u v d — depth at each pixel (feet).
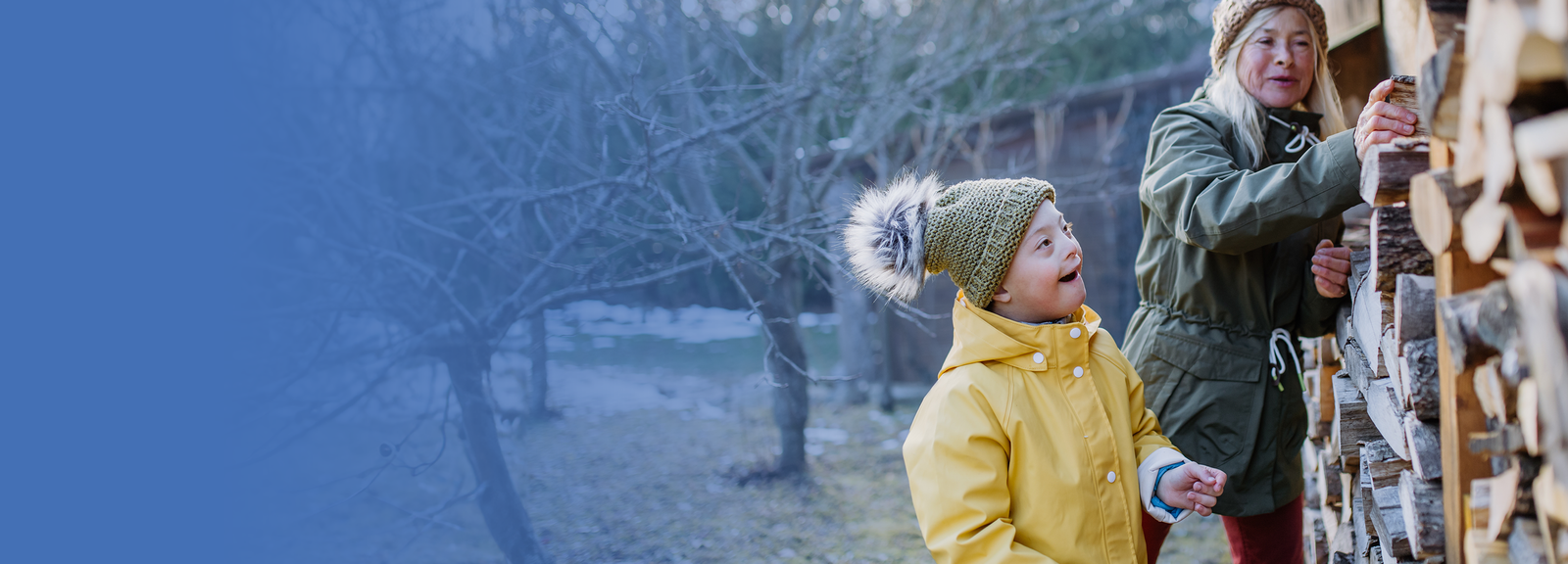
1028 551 4.44
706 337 33.30
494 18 10.57
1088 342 5.17
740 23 16.71
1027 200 4.90
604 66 11.75
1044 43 22.62
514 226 10.61
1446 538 3.62
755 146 17.22
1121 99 21.63
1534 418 2.78
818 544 12.26
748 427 19.11
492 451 9.01
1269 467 6.09
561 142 12.60
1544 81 2.50
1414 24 6.48
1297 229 5.01
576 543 12.27
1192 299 6.12
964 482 4.63
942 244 5.14
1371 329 4.83
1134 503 4.94
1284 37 5.92
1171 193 5.61
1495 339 3.03
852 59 14.38
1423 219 3.42
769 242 11.27
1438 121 3.18
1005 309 5.17
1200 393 6.09
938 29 17.85
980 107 20.04
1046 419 4.80
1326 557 8.01
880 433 19.48
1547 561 2.86
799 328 15.83
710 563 11.53
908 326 25.26
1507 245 2.91
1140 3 32.14
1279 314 6.14
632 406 21.21
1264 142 6.06
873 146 17.88
